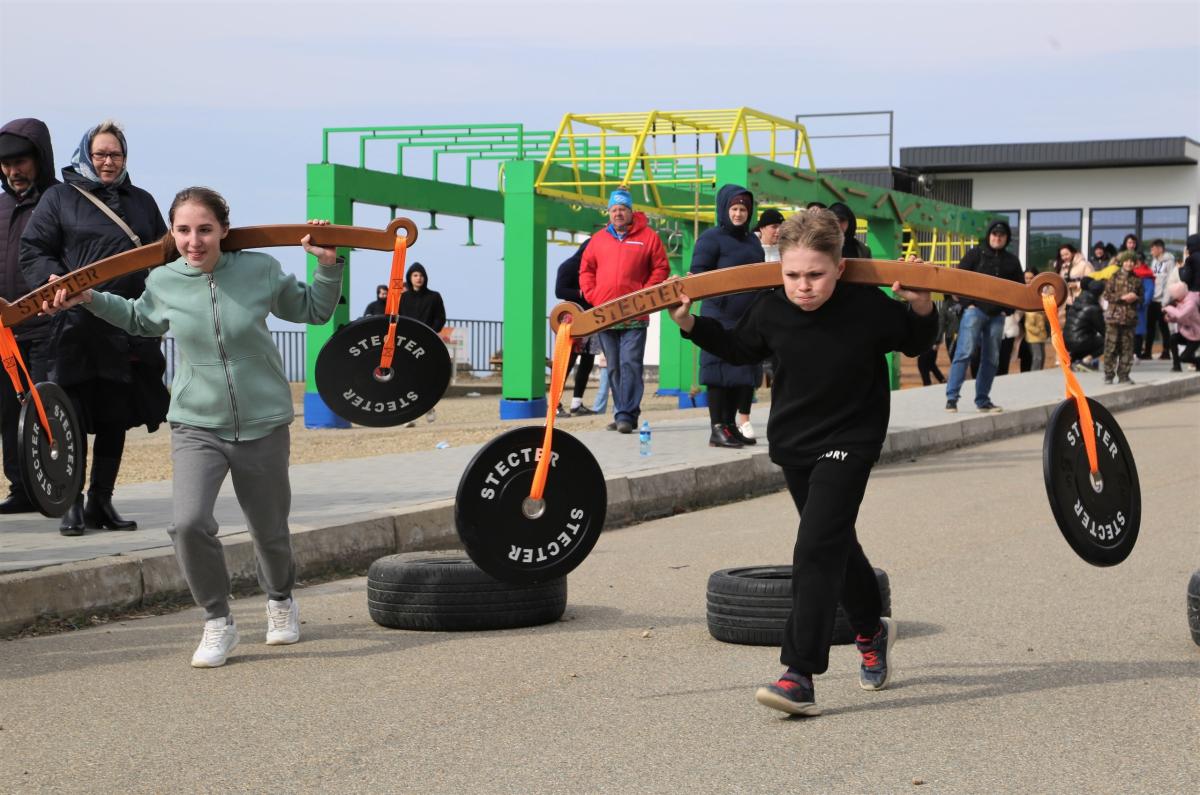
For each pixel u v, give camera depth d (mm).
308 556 8266
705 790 4324
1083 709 5168
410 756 4719
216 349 5980
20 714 5277
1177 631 6480
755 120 23328
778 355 5129
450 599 6723
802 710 5039
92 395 8398
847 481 5008
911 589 7562
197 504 5945
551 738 4906
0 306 6094
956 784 4348
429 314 19562
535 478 5289
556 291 17547
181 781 4480
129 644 6500
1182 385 21203
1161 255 27297
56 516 6414
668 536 9727
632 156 21953
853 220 12227
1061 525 4926
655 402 25031
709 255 12297
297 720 5172
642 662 6059
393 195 23859
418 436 17156
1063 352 5051
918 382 30703
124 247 8312
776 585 6340
